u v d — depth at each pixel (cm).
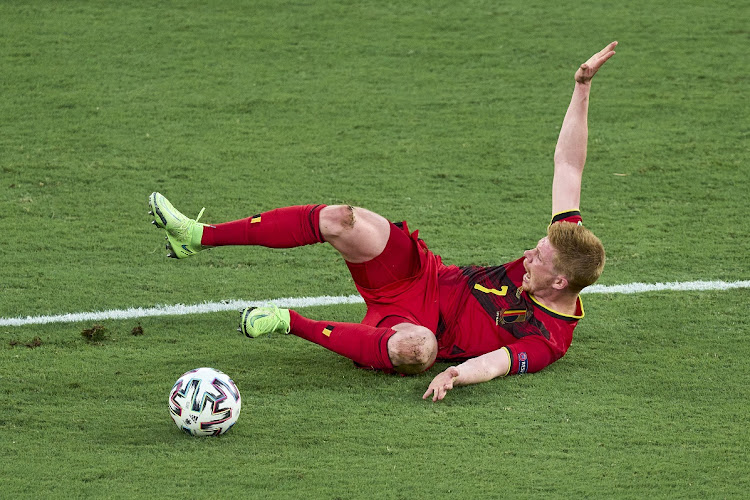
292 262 2275
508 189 2697
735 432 1514
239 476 1361
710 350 1833
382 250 1689
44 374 1691
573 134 1847
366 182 2719
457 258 2281
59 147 2861
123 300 2038
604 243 2392
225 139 2962
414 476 1369
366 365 1692
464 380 1620
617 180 2756
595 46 3688
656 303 2061
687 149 2945
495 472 1383
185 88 3294
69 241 2330
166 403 1595
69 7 3866
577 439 1484
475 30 3819
